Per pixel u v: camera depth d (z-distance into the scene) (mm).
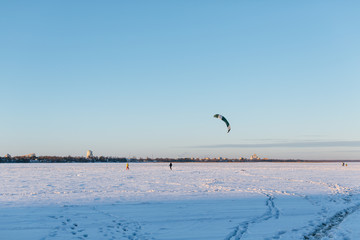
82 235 12000
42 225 13320
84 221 14234
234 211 16984
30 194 22734
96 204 18609
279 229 13320
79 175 45656
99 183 32094
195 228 13281
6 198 20688
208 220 14805
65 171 59188
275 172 56156
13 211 16141
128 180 36125
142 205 18453
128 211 16625
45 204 18375
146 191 25156
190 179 37812
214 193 24109
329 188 28438
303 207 18438
